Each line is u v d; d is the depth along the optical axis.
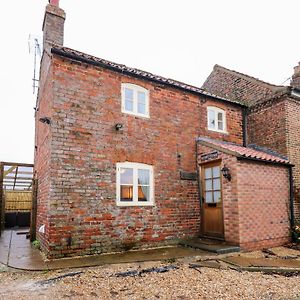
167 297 4.66
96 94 8.49
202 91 10.93
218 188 9.52
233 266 6.57
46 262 6.71
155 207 9.10
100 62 8.57
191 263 6.74
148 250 8.31
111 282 5.34
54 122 7.66
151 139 9.41
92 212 7.85
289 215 9.73
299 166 11.05
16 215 16.53
